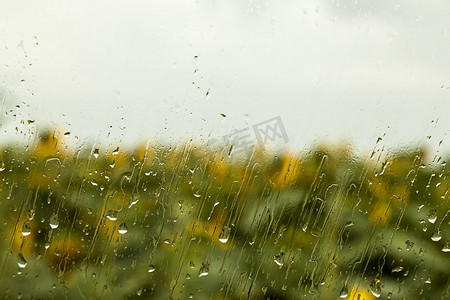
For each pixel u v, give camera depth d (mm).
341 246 630
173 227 625
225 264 624
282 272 625
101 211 619
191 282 620
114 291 611
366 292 626
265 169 636
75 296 605
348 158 640
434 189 638
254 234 629
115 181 623
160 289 617
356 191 637
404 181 638
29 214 611
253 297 622
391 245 633
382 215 635
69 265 610
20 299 600
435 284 630
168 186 627
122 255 616
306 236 630
